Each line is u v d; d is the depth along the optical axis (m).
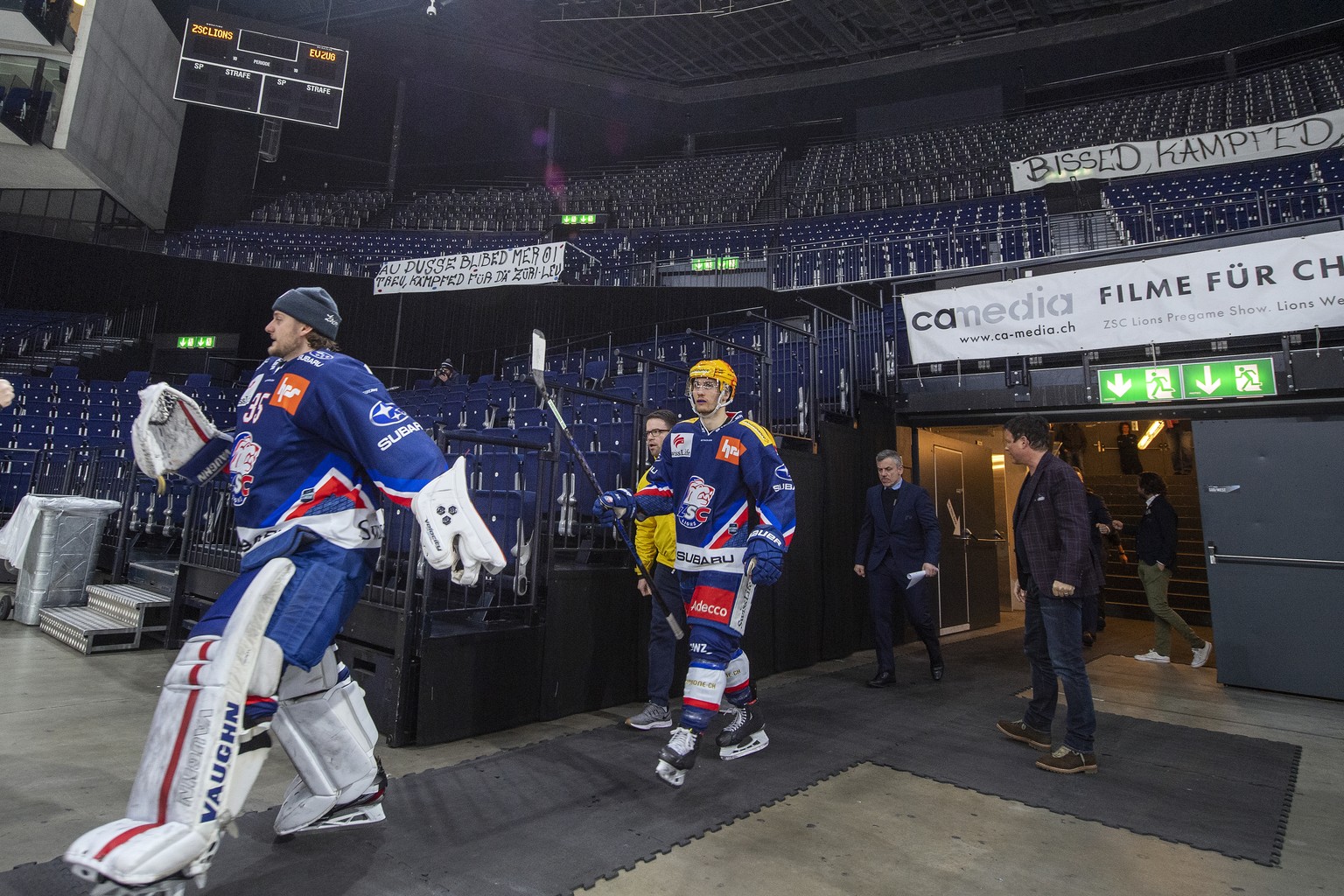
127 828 1.40
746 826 2.40
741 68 20.75
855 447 6.12
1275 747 3.48
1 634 5.04
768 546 2.72
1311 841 2.41
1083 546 3.07
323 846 2.11
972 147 18.11
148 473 1.97
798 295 11.61
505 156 24.56
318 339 1.97
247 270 14.05
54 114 15.00
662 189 20.64
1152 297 5.31
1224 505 5.16
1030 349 5.73
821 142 22.62
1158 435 10.60
